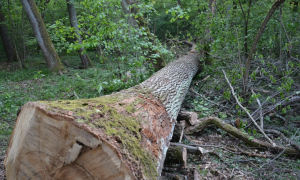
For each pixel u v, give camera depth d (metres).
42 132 1.49
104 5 4.52
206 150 3.20
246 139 3.41
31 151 1.56
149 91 3.12
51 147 1.48
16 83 7.32
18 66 10.58
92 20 4.68
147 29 5.94
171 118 2.95
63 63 11.20
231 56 5.41
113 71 5.32
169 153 2.79
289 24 5.05
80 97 5.27
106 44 4.63
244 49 5.93
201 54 6.88
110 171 1.38
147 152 1.71
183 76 4.82
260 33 4.27
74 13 10.06
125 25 4.60
